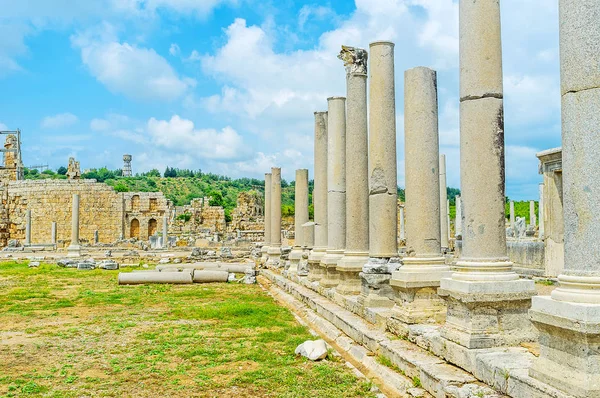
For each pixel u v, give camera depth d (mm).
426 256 10969
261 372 9758
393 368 9328
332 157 18375
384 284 12969
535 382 6332
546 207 19656
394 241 13422
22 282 26141
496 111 8672
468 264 8555
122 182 135250
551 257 19469
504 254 8609
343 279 15578
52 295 21172
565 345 6035
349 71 15922
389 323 11141
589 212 6113
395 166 13578
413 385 8344
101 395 8633
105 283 25812
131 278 25266
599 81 6121
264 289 24078
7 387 9047
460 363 8094
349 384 8992
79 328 14250
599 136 6102
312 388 8789
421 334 9602
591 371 5719
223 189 150375
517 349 7969
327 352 10891
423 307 10711
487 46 8703
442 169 28562
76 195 41062
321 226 20656
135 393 8750
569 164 6379
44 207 64750
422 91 11273
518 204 67375
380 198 13375
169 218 68438
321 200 20875
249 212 74250
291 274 23703
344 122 18500
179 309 17375
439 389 7586
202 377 9531
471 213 8672
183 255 44656
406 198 11414
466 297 8141
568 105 6414
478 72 8695
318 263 20172
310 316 15656
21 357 11164
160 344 12289
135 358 10969
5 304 18734
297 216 28797
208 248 50438
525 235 41812
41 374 9875
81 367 10344
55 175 127250
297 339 12656
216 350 11609
